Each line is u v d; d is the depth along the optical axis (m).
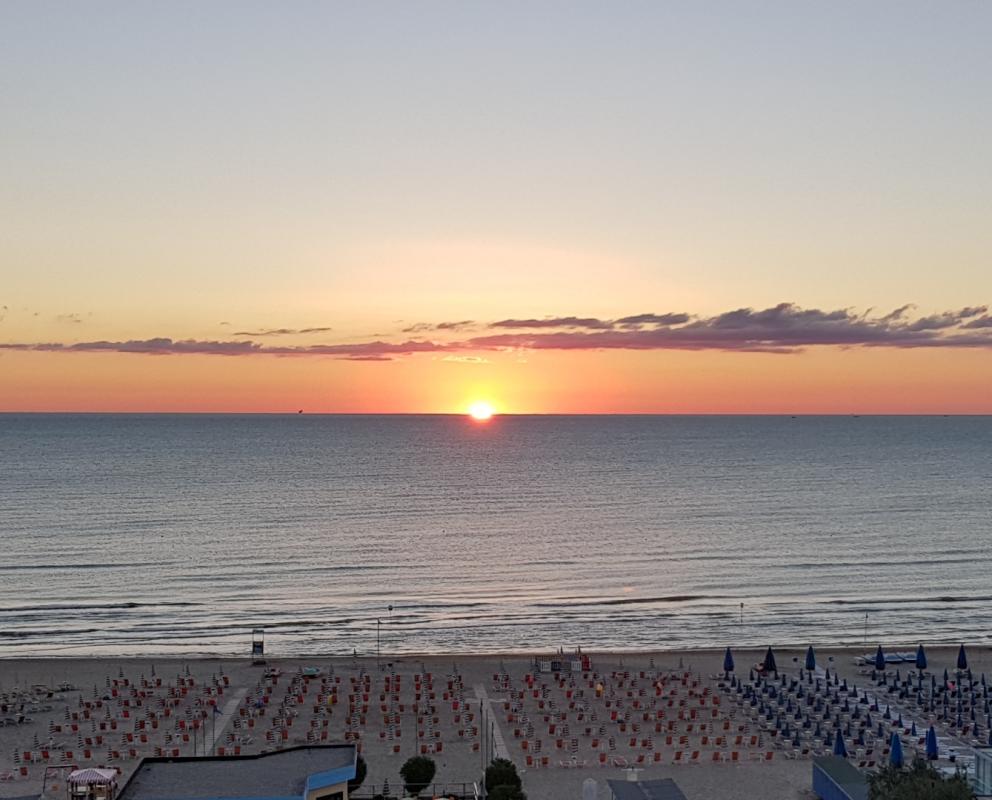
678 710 84.12
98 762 71.00
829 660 102.44
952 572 164.12
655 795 58.78
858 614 134.75
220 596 145.25
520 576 160.00
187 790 51.44
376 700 87.44
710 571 164.62
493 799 57.50
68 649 115.94
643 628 126.62
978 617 133.12
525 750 73.94
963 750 71.81
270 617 132.25
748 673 97.19
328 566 167.62
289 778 53.31
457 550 183.25
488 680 94.50
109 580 155.88
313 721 80.12
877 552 182.25
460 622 129.50
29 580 155.75
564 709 84.81
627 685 92.56
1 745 74.81
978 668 99.06
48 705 85.88
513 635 122.88
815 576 160.62
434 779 67.94
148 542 189.38
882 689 90.12
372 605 139.62
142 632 124.12
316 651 115.00
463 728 78.88
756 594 147.38
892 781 56.50
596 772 69.31
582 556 177.62
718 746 74.38
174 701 86.75
